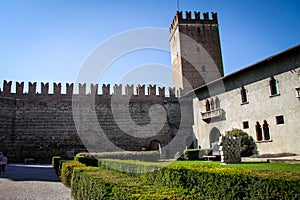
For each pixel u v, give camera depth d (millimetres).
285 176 6684
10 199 10781
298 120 22281
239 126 28797
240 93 29047
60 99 36969
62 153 35250
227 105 30875
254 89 27203
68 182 13789
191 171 9211
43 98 36438
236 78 29781
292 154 21984
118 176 8188
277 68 24734
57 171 19734
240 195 7371
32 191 12625
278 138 24016
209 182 8414
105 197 6070
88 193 7855
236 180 7520
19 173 21094
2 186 14164
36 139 34906
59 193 12102
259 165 16969
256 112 26703
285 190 6156
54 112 36312
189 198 5582
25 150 34219
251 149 26266
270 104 25156
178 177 9469
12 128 34250
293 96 22953
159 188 6445
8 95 34938
